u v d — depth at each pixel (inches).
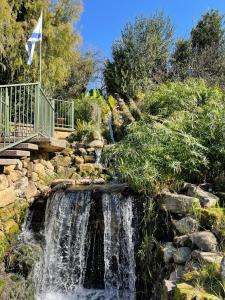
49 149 253.8
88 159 302.8
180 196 161.6
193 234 141.6
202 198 160.7
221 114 197.3
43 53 464.8
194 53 516.1
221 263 112.6
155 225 165.9
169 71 515.2
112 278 183.3
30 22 455.8
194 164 179.8
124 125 368.5
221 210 150.6
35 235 213.8
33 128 239.0
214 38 570.3
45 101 257.6
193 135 199.0
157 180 180.7
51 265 202.5
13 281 183.5
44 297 190.1
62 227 208.1
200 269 120.8
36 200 230.5
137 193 187.5
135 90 487.2
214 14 583.2
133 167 191.2
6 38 426.3
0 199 199.5
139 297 165.6
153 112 327.9
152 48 526.3
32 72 453.1
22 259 191.0
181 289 108.9
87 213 201.0
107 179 279.9
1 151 201.3
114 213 190.4
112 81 525.3
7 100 215.6
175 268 136.4
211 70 470.6
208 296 102.3
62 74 474.6
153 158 187.5
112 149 229.0
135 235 177.2
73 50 497.0
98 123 386.0
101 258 191.2
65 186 243.0
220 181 177.8
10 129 225.6
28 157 237.0
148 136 204.5
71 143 314.5
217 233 139.3
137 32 540.4
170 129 205.5
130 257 176.4
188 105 279.4
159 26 547.2
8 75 451.8
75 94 589.0
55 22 491.8
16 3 451.2
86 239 197.6
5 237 199.2
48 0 470.0
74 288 193.3
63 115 365.4
